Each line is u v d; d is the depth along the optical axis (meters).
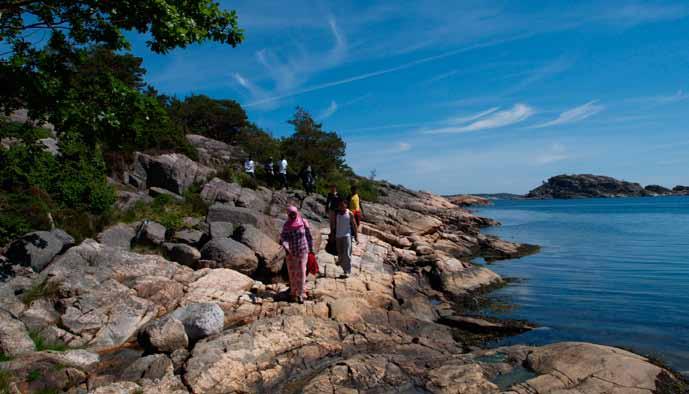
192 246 11.54
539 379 5.42
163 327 6.32
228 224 12.17
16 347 5.88
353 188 16.64
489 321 8.61
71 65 8.95
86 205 12.14
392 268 13.70
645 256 17.66
